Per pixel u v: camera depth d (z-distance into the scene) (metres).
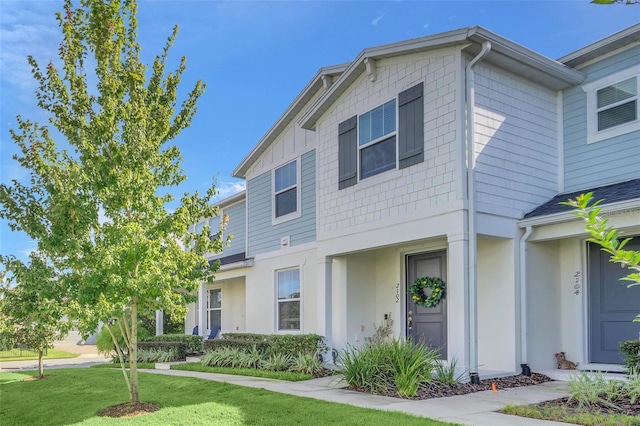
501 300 9.12
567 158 9.91
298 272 13.28
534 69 9.30
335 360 11.29
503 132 9.16
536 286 9.26
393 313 11.54
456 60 8.77
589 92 9.69
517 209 9.20
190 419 6.22
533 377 8.59
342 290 11.70
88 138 7.14
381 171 10.12
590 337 9.24
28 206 6.84
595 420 5.53
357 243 10.50
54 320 6.79
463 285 8.28
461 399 7.06
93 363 16.88
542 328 9.24
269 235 14.59
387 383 7.75
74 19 7.63
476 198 8.58
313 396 7.41
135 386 7.24
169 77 8.03
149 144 7.20
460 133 8.55
